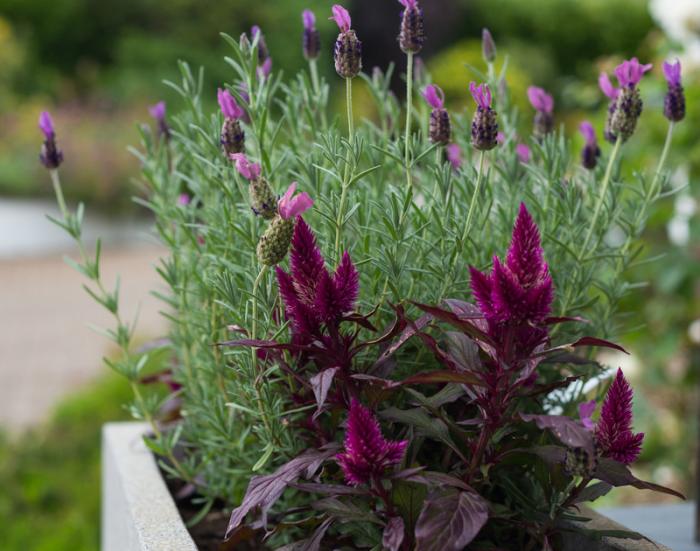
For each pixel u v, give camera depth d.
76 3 9.71
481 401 0.93
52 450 2.42
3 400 3.38
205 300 1.17
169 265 1.18
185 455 1.32
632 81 1.05
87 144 7.70
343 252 1.02
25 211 7.44
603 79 1.13
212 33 9.46
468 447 1.00
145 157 1.24
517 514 1.01
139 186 1.31
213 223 1.14
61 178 7.64
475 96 0.99
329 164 1.15
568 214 1.09
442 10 8.52
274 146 1.20
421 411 0.96
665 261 2.07
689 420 2.31
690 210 2.04
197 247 1.17
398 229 1.00
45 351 4.11
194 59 9.30
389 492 0.94
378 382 0.95
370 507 0.97
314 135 1.15
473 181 1.12
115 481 1.25
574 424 0.89
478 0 8.66
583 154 1.17
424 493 0.93
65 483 2.20
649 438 2.30
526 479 1.03
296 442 1.05
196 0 9.41
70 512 2.06
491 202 1.07
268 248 0.95
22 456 2.38
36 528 1.99
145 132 1.24
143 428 1.40
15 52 9.35
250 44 1.13
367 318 1.01
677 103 1.09
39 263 6.31
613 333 1.16
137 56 9.23
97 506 2.04
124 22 9.75
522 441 0.97
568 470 0.91
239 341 0.95
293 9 9.34
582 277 1.09
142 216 7.55
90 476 2.22
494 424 0.93
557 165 1.10
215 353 1.15
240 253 1.11
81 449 2.43
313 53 1.19
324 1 9.27
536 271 0.89
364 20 8.52
